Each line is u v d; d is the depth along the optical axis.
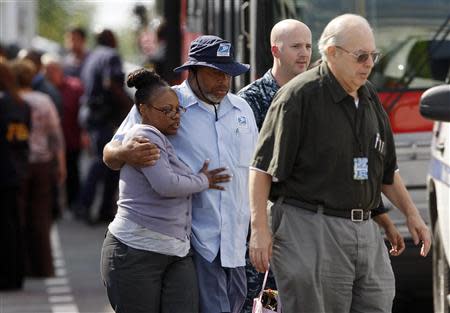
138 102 13.57
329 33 12.72
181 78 28.58
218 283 13.88
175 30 29.00
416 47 19.31
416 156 18.78
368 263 12.91
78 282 24.78
